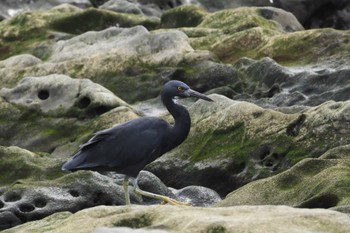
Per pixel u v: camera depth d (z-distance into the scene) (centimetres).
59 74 2128
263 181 1341
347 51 2159
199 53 2177
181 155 1680
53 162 1614
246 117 1673
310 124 1595
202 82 2123
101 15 2677
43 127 1933
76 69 2225
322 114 1591
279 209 978
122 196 1483
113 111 1877
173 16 2672
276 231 918
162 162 1680
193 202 1518
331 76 1998
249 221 940
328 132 1570
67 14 2691
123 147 1350
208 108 1736
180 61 2180
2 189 1505
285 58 2216
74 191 1475
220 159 1639
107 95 1920
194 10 2655
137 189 1365
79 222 1024
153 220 992
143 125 1377
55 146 1888
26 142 1920
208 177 1639
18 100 1992
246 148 1633
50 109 1955
